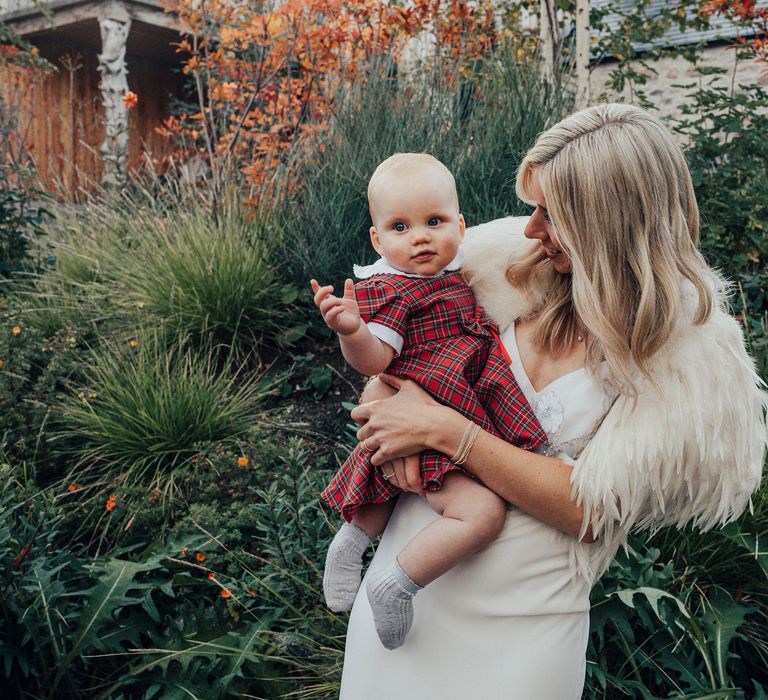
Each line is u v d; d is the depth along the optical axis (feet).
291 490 9.05
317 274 14.24
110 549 9.82
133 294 14.19
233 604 8.28
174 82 36.55
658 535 8.29
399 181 5.33
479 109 15.34
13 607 7.39
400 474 5.02
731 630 7.55
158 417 11.19
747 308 12.76
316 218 14.51
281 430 11.96
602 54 20.68
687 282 4.67
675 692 7.30
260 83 18.26
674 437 4.46
